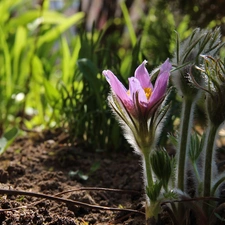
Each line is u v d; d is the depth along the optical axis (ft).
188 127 1.91
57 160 2.50
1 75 3.68
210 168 1.90
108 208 2.00
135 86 1.79
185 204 1.90
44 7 4.02
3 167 2.43
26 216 1.98
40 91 3.33
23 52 3.68
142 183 2.30
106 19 4.97
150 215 1.87
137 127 1.84
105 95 2.65
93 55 2.75
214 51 1.92
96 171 2.42
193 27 3.42
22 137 2.84
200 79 1.87
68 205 2.11
